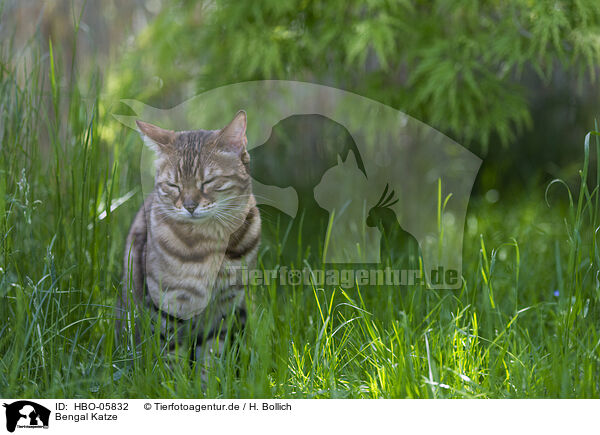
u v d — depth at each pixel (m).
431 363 2.87
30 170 3.64
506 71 5.02
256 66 5.23
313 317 3.70
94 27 6.93
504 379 3.02
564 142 7.00
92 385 3.02
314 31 5.28
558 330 3.10
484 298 3.33
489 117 5.32
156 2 7.17
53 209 3.70
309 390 2.93
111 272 3.82
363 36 4.84
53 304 3.08
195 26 5.69
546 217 5.73
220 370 3.01
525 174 6.81
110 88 5.59
